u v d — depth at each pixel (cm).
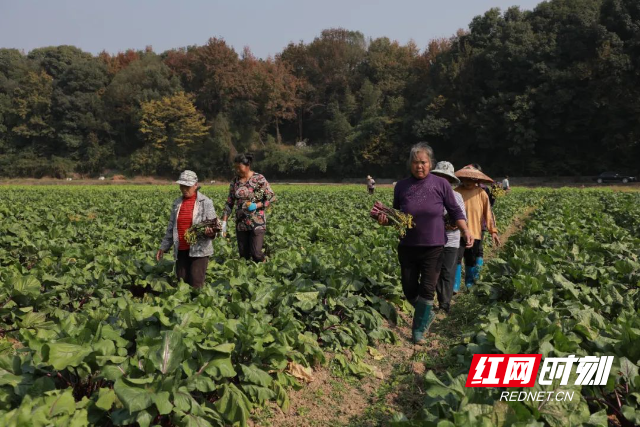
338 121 7638
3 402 341
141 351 384
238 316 527
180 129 7812
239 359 443
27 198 2441
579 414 333
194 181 654
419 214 573
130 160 8075
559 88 5516
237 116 8119
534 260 709
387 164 6762
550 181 5644
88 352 368
